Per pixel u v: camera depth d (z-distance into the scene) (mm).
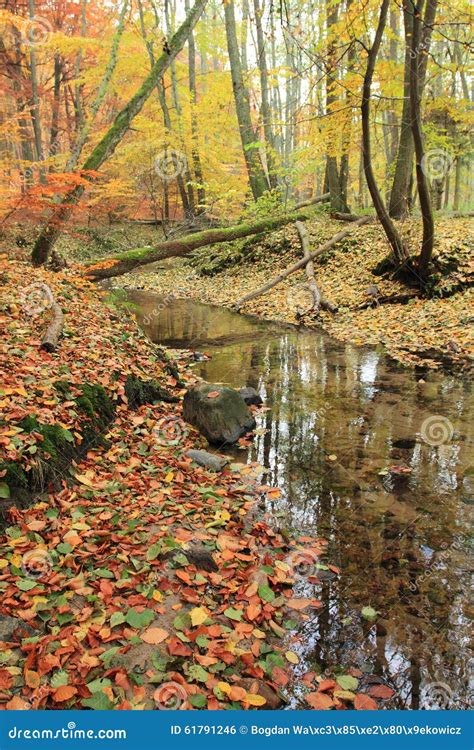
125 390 5566
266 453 4852
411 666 2506
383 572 3178
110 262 10125
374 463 4574
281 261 13734
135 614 2662
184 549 3242
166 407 5887
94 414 4676
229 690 2291
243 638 2625
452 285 9414
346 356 7871
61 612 2625
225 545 3324
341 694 2334
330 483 4277
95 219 16578
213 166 17156
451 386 6367
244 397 6004
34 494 3537
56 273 8648
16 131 12148
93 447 4449
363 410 5762
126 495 3887
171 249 11914
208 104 16375
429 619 2791
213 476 4375
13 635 2430
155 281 15805
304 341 8867
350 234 12898
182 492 4023
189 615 2701
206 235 12531
